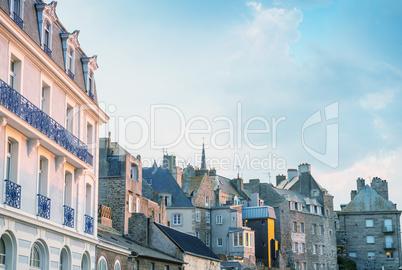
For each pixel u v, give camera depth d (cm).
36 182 2502
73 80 2886
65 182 2908
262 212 8131
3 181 2212
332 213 9425
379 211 9638
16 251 2270
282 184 10131
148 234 4638
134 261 3684
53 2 2631
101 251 3231
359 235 9688
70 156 2769
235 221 7581
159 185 7406
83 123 3102
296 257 8419
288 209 8544
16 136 2334
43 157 2598
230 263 6838
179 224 7250
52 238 2623
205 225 7612
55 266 2647
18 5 2364
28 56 2412
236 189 8781
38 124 2441
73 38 2908
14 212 2227
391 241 9519
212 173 8538
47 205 2559
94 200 3228
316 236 8912
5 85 2170
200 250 5138
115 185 4825
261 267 7462
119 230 4691
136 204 5084
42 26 2555
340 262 9512
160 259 4088
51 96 2675
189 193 7694
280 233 8319
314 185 9506
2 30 2181
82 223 3034
